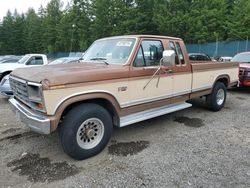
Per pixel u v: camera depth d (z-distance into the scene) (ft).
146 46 15.88
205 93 21.16
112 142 15.64
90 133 13.29
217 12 114.11
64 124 12.67
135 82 14.96
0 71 32.94
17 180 11.54
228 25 112.57
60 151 14.43
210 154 13.88
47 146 15.12
